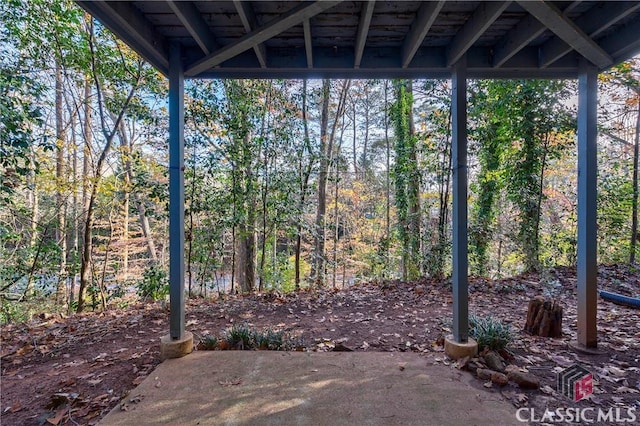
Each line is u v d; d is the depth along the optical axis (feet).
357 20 7.43
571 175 21.39
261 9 7.08
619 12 6.51
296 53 8.75
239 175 18.30
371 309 13.10
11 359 8.93
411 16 7.30
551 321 9.62
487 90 18.47
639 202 20.11
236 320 11.87
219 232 18.49
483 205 19.49
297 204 20.39
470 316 9.76
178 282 8.47
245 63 8.70
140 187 17.34
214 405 6.22
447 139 18.47
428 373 7.44
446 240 18.71
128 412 6.02
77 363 8.48
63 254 18.40
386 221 32.58
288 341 9.27
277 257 22.27
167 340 8.41
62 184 17.29
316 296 15.19
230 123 17.51
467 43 7.47
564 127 17.43
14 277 16.62
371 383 7.00
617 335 9.74
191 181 17.11
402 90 20.22
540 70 8.81
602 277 16.87
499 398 6.43
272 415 5.91
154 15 7.21
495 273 20.31
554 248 19.52
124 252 22.79
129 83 17.10
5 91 13.07
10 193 14.70
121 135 20.71
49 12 14.60
